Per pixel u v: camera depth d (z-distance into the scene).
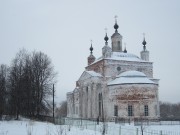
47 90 71.12
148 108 62.12
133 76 65.56
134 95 62.38
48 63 74.25
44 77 71.62
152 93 63.00
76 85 89.50
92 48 92.06
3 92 65.19
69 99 95.19
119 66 72.56
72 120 54.78
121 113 62.94
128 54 77.25
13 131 34.22
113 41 80.69
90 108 71.25
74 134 31.20
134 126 48.44
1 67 81.75
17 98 63.91
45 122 55.44
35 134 31.00
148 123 56.34
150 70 75.69
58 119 53.09
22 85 65.06
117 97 64.25
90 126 46.28
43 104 69.81
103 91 69.56
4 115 65.19
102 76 70.81
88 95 72.62
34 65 71.12
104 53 74.06
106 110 67.94
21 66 68.94
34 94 66.38
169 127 48.34
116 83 65.00
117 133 35.25
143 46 81.75
